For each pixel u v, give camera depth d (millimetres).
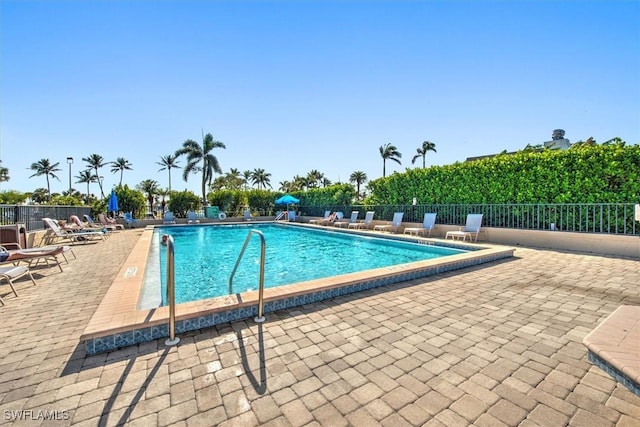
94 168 58188
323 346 2711
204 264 7988
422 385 2125
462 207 11266
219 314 3225
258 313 3371
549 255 7117
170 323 2791
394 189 14492
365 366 2379
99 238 11336
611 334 1877
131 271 4727
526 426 1726
